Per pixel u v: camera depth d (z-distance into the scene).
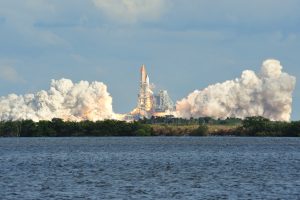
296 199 154.38
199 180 195.50
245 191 168.50
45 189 174.00
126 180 196.12
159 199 156.00
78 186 180.62
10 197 159.12
